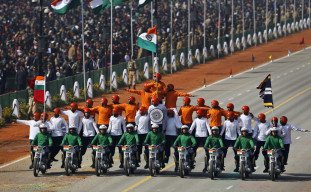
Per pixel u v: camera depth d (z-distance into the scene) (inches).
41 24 4340.6
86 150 3617.1
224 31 7391.7
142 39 4707.2
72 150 3216.0
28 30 6476.4
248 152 3144.7
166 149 3304.6
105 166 3208.7
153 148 3184.1
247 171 3125.0
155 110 3275.1
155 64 5767.7
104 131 3208.7
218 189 3004.4
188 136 3184.1
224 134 3243.1
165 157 3299.7
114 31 6766.7
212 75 5905.5
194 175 3208.7
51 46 5831.7
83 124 3329.2
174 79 5738.2
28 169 3363.7
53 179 3174.2
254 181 3115.2
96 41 6304.1
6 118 4392.2
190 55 6299.2
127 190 2994.6
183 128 3181.6
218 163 3152.1
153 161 3181.6
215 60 6658.5
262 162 3405.5
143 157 3506.4
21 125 4343.0
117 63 5895.7
